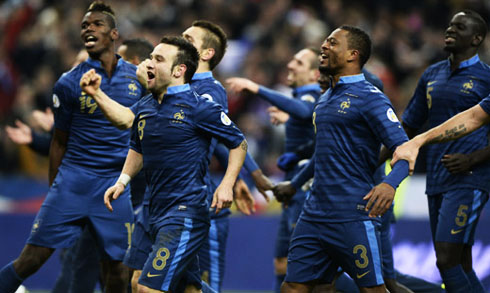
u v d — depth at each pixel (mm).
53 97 20844
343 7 52875
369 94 17844
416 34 50188
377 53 48344
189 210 18016
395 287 22391
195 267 19453
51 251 20578
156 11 52344
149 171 18328
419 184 34969
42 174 42094
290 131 25016
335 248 17953
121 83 21281
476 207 20875
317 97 24766
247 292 33875
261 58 47938
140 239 19953
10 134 25609
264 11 51406
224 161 23234
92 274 24109
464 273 20922
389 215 22312
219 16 52000
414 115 22500
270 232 34156
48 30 52062
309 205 18484
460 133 18109
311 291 18672
